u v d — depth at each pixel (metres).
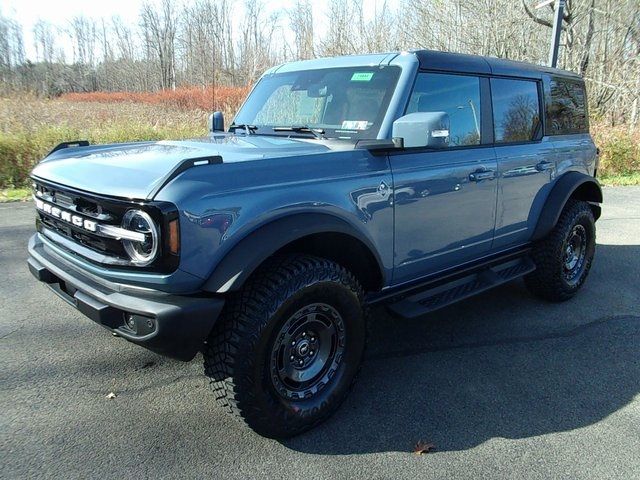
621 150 13.41
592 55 19.64
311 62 4.14
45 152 10.31
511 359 3.88
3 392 3.29
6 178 9.96
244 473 2.64
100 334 4.09
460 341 4.17
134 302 2.51
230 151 3.05
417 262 3.63
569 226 4.80
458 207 3.80
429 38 21.25
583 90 5.35
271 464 2.71
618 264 6.23
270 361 2.77
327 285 2.88
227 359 2.65
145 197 2.43
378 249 3.30
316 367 3.04
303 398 2.97
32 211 8.10
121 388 3.38
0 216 7.76
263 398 2.75
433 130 2.99
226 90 18.98
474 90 3.97
